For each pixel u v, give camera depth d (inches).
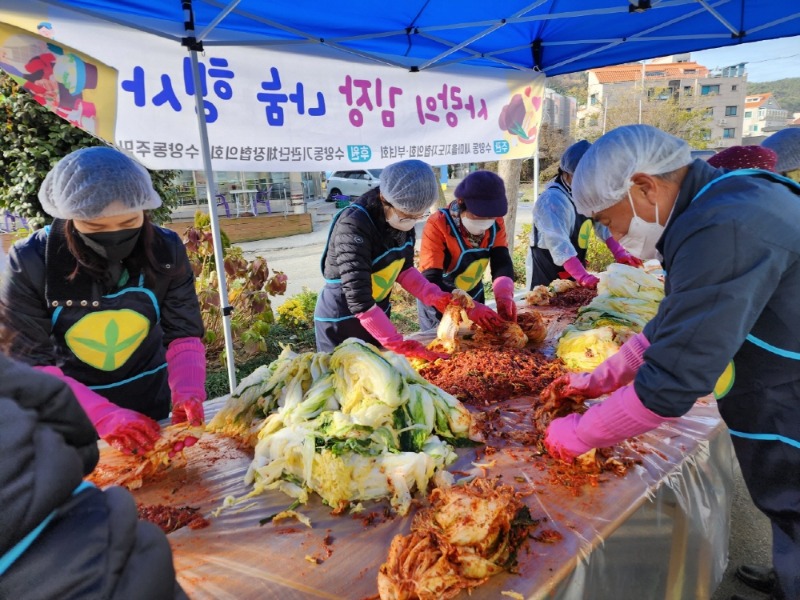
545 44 200.2
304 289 346.3
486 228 138.0
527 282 193.2
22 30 111.3
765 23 180.1
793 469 63.7
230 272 265.6
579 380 75.8
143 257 78.8
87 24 117.7
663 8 166.6
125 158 72.2
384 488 61.7
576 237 176.7
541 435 74.5
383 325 107.0
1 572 24.0
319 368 76.0
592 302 121.7
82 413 29.8
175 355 84.9
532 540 54.6
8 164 256.1
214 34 136.6
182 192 648.4
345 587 49.1
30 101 238.5
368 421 65.8
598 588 55.6
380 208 112.2
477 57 188.2
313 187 1024.9
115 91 123.5
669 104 1140.5
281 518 59.4
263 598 47.8
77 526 26.6
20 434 24.9
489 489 54.2
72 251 73.3
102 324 80.4
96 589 25.8
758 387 62.5
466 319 127.7
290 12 134.7
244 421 78.2
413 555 48.2
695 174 60.4
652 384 56.9
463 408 75.8
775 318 57.9
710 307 53.6
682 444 74.0
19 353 76.7
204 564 52.4
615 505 60.4
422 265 144.5
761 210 53.9
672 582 71.9
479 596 47.6
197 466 71.1
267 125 150.3
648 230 65.4
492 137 209.3
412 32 154.8
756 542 119.3
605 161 61.8
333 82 162.1
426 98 186.2
